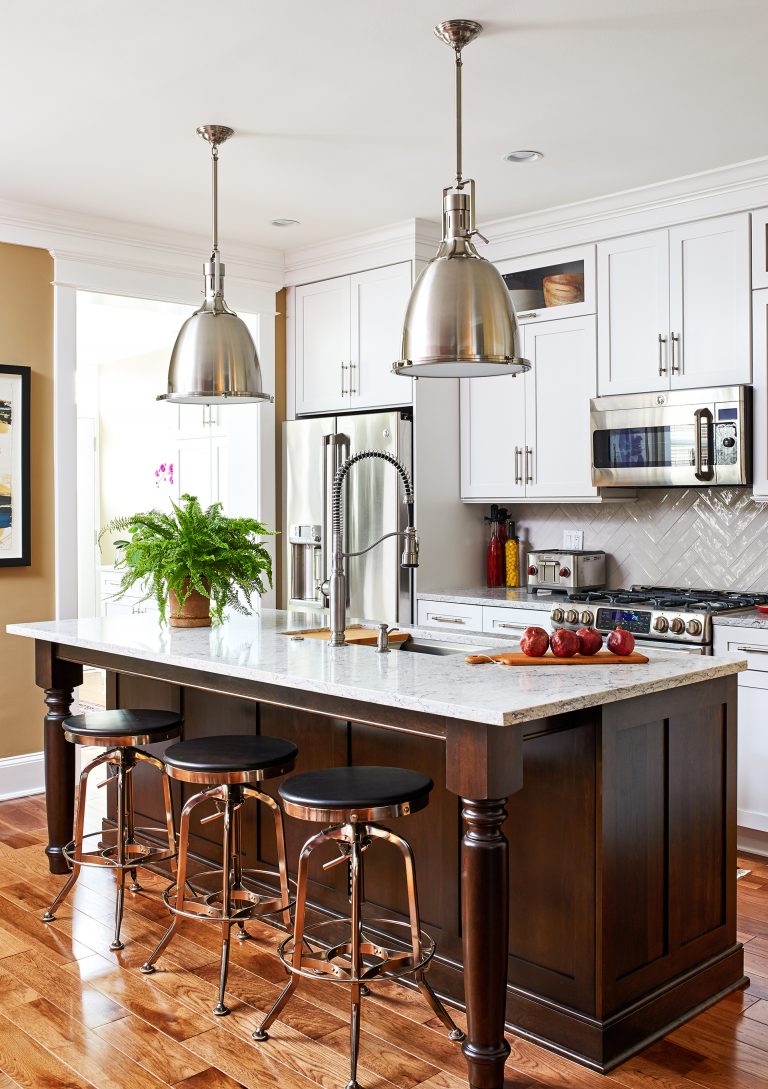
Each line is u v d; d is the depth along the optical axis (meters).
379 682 2.54
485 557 5.49
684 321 4.34
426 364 2.63
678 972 2.70
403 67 3.18
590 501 4.73
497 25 2.89
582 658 2.81
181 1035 2.58
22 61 3.15
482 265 2.68
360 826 2.44
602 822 2.43
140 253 5.07
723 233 4.20
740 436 4.11
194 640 3.42
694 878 2.77
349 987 2.87
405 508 5.04
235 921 2.70
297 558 5.51
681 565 4.77
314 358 5.56
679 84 3.31
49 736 3.78
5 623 4.74
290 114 3.57
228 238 5.27
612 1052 2.44
